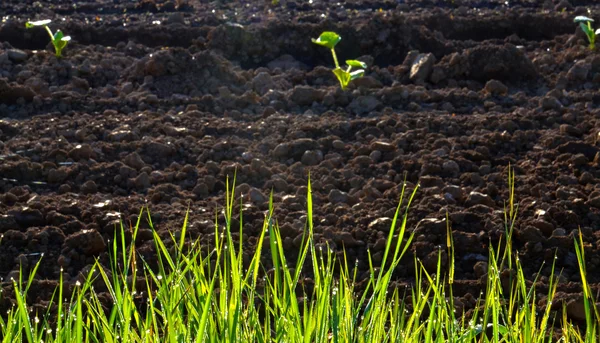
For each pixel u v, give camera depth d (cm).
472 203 483
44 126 575
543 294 402
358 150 549
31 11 880
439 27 839
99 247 426
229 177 517
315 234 445
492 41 800
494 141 562
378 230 452
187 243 430
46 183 502
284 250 435
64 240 432
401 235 291
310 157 539
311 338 284
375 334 294
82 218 460
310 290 398
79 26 779
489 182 507
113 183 507
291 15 870
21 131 564
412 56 716
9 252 422
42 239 431
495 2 961
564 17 840
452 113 626
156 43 782
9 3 909
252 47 755
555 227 461
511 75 692
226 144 555
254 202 485
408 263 427
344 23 783
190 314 284
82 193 493
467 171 526
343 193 493
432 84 695
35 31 764
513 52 693
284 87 676
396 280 414
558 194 489
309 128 580
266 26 769
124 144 551
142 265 416
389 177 519
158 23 812
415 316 315
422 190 496
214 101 632
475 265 420
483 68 692
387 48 764
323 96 641
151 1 913
